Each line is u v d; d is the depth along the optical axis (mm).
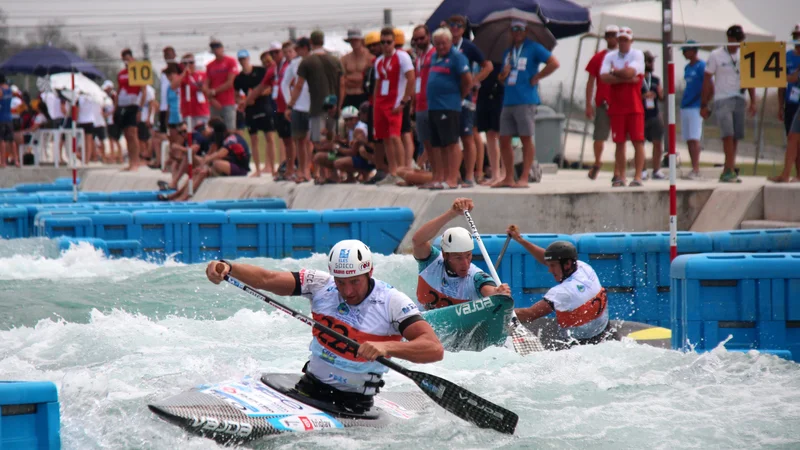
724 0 55219
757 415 17172
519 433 16531
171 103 59625
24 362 20516
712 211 35188
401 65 38406
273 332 24609
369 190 40906
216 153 53625
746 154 61062
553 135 57781
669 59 26156
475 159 38531
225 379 19531
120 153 76438
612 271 28656
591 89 43000
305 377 17125
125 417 16531
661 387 19094
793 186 33031
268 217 38656
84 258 35156
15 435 13289
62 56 72625
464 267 22688
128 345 22688
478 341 21625
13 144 71250
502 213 34688
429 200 36125
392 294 16609
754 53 29484
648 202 35094
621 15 54281
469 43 35875
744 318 21453
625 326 24469
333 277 16719
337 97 43375
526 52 35375
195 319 26375
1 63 74312
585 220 34781
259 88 49844
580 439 16188
